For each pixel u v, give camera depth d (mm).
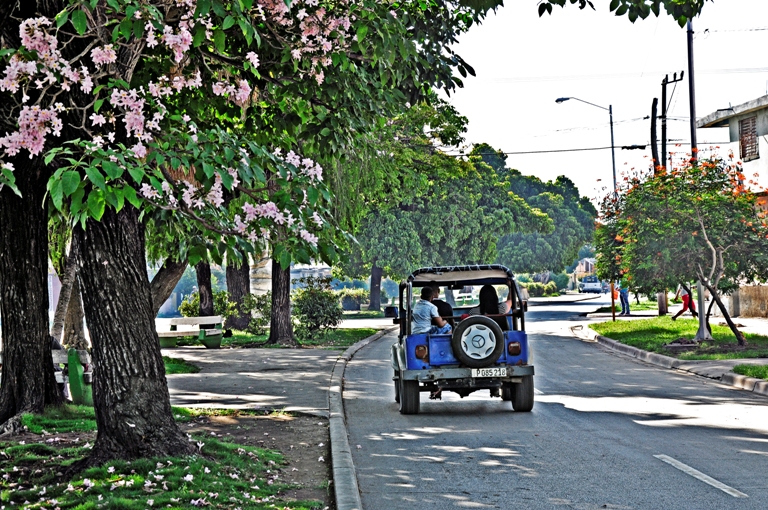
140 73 10523
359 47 10195
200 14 7555
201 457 9125
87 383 14680
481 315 14375
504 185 61625
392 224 55656
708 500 7961
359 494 8484
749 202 24547
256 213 7902
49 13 8797
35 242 12789
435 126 42719
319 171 8195
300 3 9586
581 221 74312
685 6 10477
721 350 22859
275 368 21797
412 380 14008
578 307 68438
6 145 6887
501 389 16609
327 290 34562
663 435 11453
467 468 9680
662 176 24531
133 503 7227
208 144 7371
